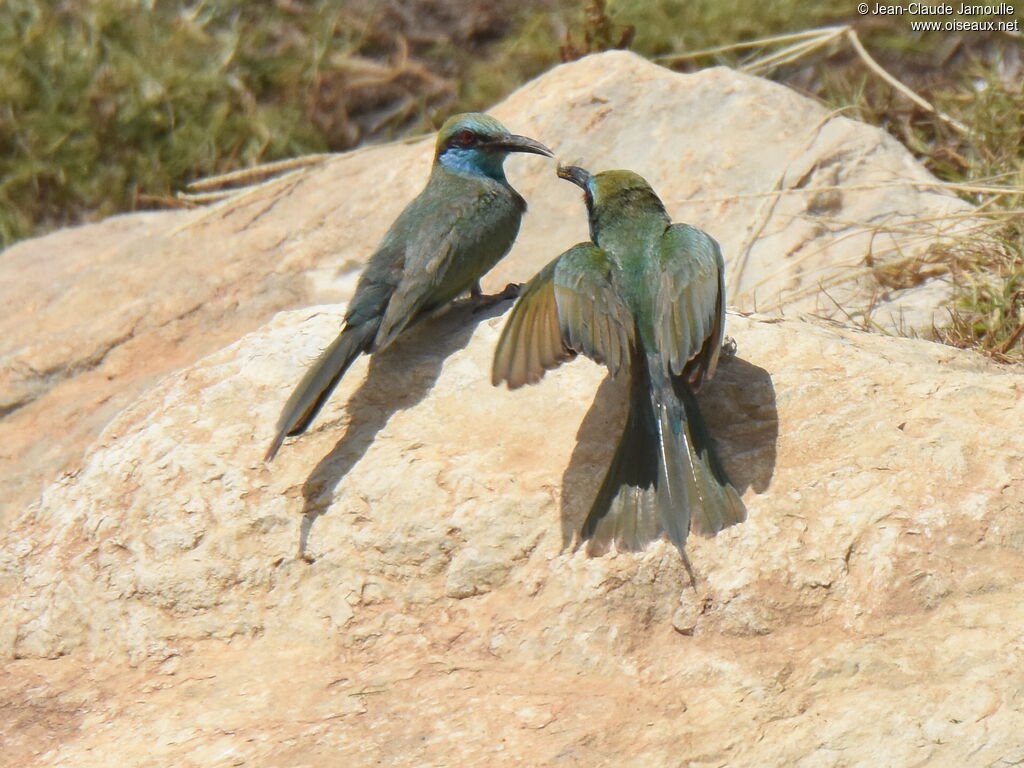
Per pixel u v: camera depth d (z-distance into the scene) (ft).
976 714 24.26
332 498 29.68
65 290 47.19
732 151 45.50
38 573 30.60
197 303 45.11
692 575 27.07
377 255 32.45
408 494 29.25
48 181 60.18
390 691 26.66
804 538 27.17
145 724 26.99
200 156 60.03
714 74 47.85
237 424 31.50
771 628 26.50
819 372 30.32
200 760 25.66
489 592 28.09
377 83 62.18
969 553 26.73
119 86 61.26
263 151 60.08
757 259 42.70
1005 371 31.94
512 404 30.73
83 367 43.45
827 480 28.04
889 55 58.23
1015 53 57.16
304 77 62.08
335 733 25.77
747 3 60.23
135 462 31.35
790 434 29.04
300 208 48.96
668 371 27.25
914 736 24.18
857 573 26.73
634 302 28.43
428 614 28.14
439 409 30.94
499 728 25.36
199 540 29.78
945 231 42.70
